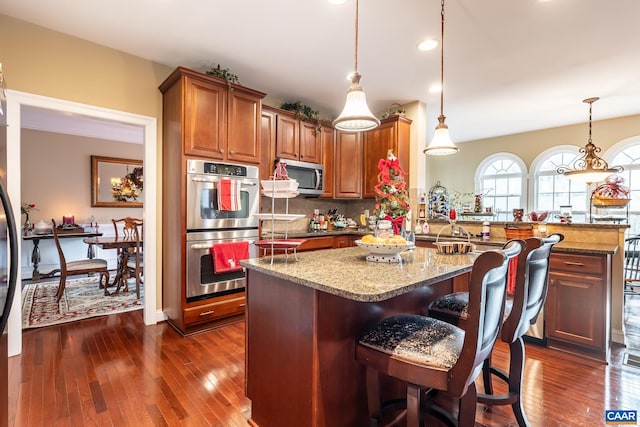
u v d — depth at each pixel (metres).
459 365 1.05
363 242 1.67
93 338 2.71
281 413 1.48
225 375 2.13
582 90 3.82
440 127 2.21
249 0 2.18
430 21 2.41
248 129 3.22
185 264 2.79
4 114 1.40
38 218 5.40
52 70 2.58
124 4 2.24
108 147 6.07
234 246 3.02
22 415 1.70
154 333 2.84
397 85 3.65
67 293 4.18
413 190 4.18
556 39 2.65
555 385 2.08
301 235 3.89
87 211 5.85
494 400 1.57
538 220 3.28
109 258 5.98
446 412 1.57
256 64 3.16
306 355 1.34
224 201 2.92
